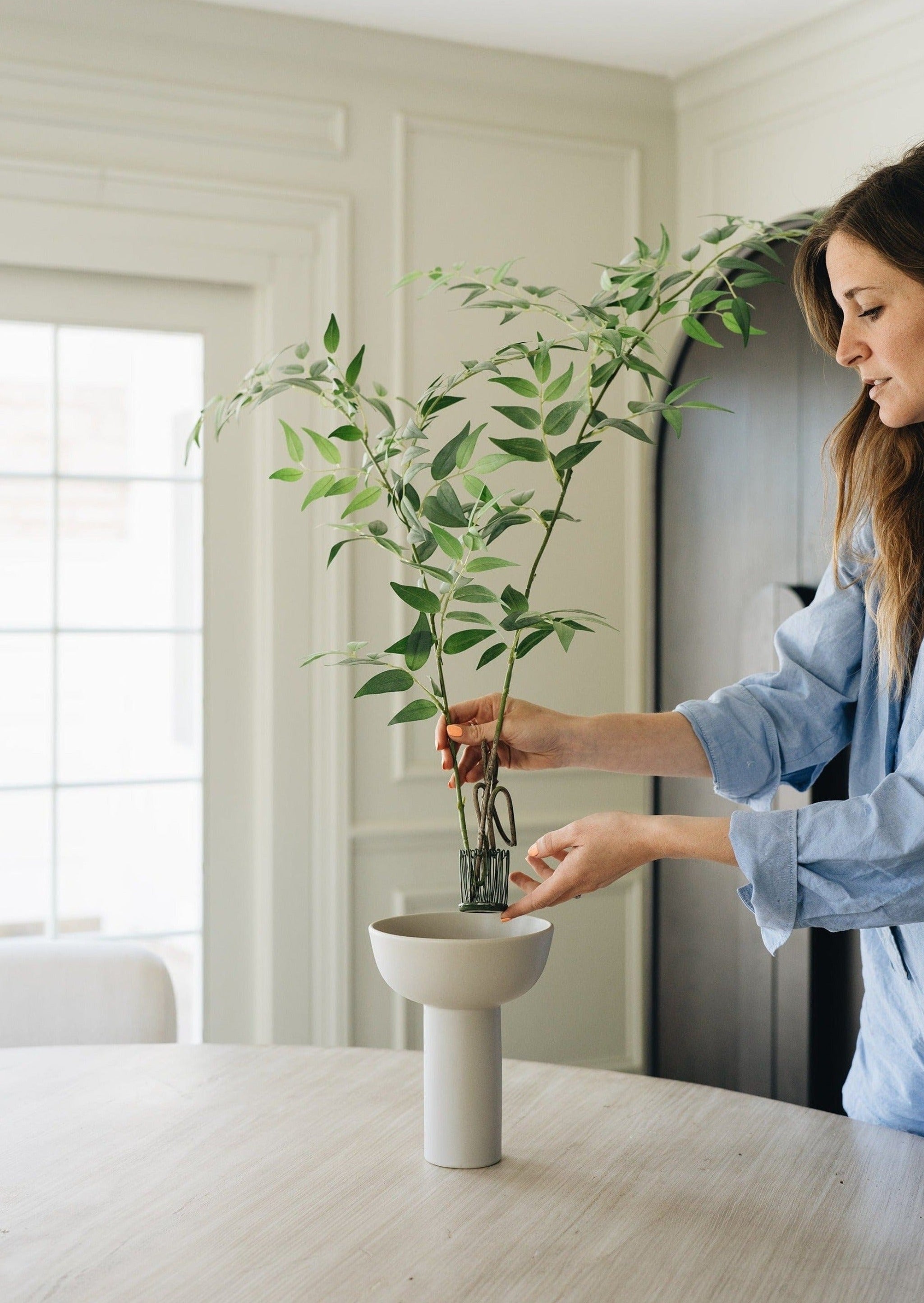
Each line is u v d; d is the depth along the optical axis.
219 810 2.69
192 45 2.56
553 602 2.91
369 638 2.73
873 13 2.45
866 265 1.11
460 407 2.79
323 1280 0.88
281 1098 1.27
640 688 2.99
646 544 2.98
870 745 1.29
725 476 2.39
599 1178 1.06
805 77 2.64
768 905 1.04
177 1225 0.97
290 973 2.69
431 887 2.81
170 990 1.69
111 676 2.62
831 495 2.07
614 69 2.90
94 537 2.60
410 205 2.76
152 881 2.67
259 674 2.69
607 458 2.96
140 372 2.62
